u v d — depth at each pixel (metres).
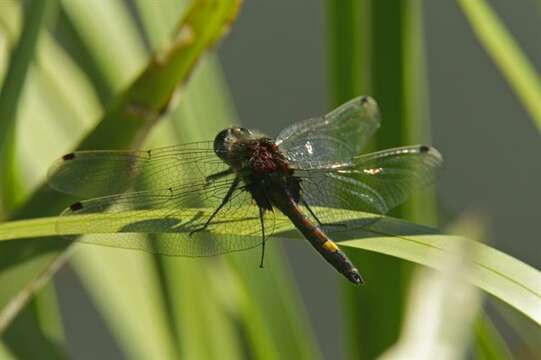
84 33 0.79
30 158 0.79
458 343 0.74
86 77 0.79
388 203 0.76
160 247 0.74
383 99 0.78
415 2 0.78
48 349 0.77
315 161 0.76
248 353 0.79
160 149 0.75
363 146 0.77
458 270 0.72
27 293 0.74
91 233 0.74
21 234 0.73
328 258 0.75
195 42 0.74
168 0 0.79
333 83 0.78
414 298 0.76
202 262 0.79
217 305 0.79
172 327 0.79
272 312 0.79
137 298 0.79
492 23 0.79
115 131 0.75
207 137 0.79
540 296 0.72
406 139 0.78
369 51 0.78
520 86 0.79
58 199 0.75
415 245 0.73
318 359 0.81
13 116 0.76
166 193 0.75
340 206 0.76
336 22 0.78
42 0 0.76
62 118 0.79
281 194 0.76
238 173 0.76
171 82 0.75
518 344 0.83
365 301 0.78
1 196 0.77
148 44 0.82
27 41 0.76
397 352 0.74
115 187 0.75
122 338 0.79
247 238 0.75
